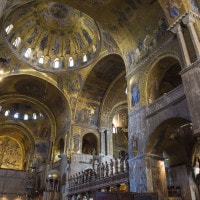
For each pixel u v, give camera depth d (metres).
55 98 28.84
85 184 20.17
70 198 22.28
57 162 26.78
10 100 29.38
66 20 25.28
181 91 12.00
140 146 14.09
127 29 17.33
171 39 13.76
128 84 17.16
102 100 26.89
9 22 21.23
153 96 15.05
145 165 13.11
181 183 16.33
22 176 29.67
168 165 17.89
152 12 15.08
